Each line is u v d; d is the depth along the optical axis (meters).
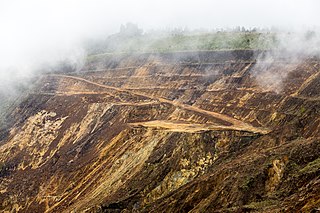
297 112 101.62
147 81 167.25
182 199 75.81
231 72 143.75
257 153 79.19
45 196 122.06
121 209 87.44
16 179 142.12
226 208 65.69
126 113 140.25
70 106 167.00
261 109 115.88
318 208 45.12
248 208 60.59
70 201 112.06
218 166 84.75
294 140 80.81
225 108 127.94
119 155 109.31
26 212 120.75
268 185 67.75
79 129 151.75
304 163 68.56
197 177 84.62
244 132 91.94
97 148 128.50
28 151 155.75
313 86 108.88
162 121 127.75
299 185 61.75
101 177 110.69
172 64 166.62
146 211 79.69
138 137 108.94
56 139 154.50
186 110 131.38
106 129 138.88
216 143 91.56
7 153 158.88
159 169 91.75
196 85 148.75
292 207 50.09
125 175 98.50
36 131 163.88
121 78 178.50
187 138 93.75
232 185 69.88
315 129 80.94
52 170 130.62
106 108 149.62
